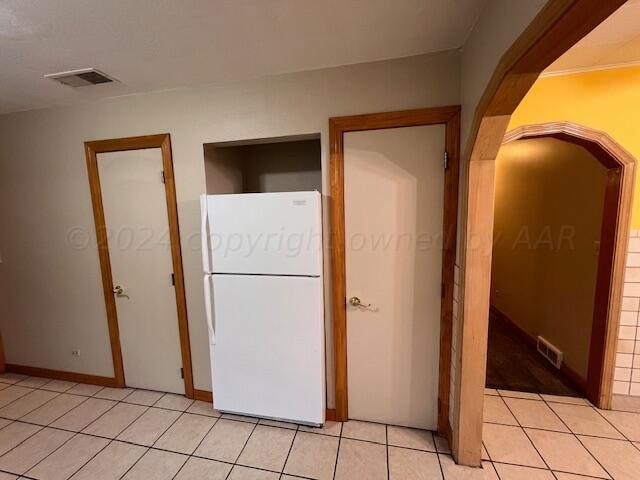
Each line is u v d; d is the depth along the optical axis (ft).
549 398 7.64
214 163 7.23
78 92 6.74
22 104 7.34
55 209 8.00
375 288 6.29
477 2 4.12
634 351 6.97
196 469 5.64
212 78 6.32
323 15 4.31
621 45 5.49
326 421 6.81
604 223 6.97
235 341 6.65
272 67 5.91
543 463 5.64
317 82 6.03
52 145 7.72
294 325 6.28
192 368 7.69
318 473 5.50
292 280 6.17
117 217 7.60
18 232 8.40
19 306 8.83
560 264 8.96
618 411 7.09
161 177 7.14
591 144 6.63
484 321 5.20
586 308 7.85
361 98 5.88
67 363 8.70
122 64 5.59
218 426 6.77
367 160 5.99
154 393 8.08
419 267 6.08
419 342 6.27
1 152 8.10
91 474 5.59
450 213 5.72
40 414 7.30
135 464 5.79
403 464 5.64
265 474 5.50
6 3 3.79
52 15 4.09
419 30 4.81
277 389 6.57
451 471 5.48
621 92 6.32
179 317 7.54
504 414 7.04
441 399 6.23
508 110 4.20
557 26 2.63
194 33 4.67
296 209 5.95
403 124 5.74
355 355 6.57
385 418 6.65
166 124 6.94
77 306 8.34
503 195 12.49
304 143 8.10
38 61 5.35
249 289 6.40
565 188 8.70
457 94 5.51
